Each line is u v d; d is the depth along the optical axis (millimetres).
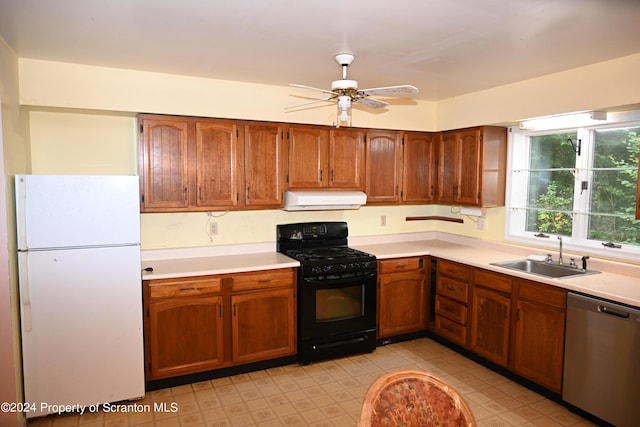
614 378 2514
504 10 1994
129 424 2672
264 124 3584
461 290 3666
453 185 4180
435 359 3658
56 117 3188
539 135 3770
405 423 1395
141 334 2891
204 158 3379
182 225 3635
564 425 2666
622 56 2732
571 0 1876
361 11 2012
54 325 2643
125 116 3363
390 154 4184
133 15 2072
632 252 3023
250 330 3340
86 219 2676
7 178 2453
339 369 3469
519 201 3943
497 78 3350
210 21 2146
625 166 3119
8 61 2520
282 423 2695
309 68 3039
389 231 4613
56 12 2031
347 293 3643
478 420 2723
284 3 1925
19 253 2529
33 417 2662
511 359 3201
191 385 3189
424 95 4027
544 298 2922
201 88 3332
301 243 4016
